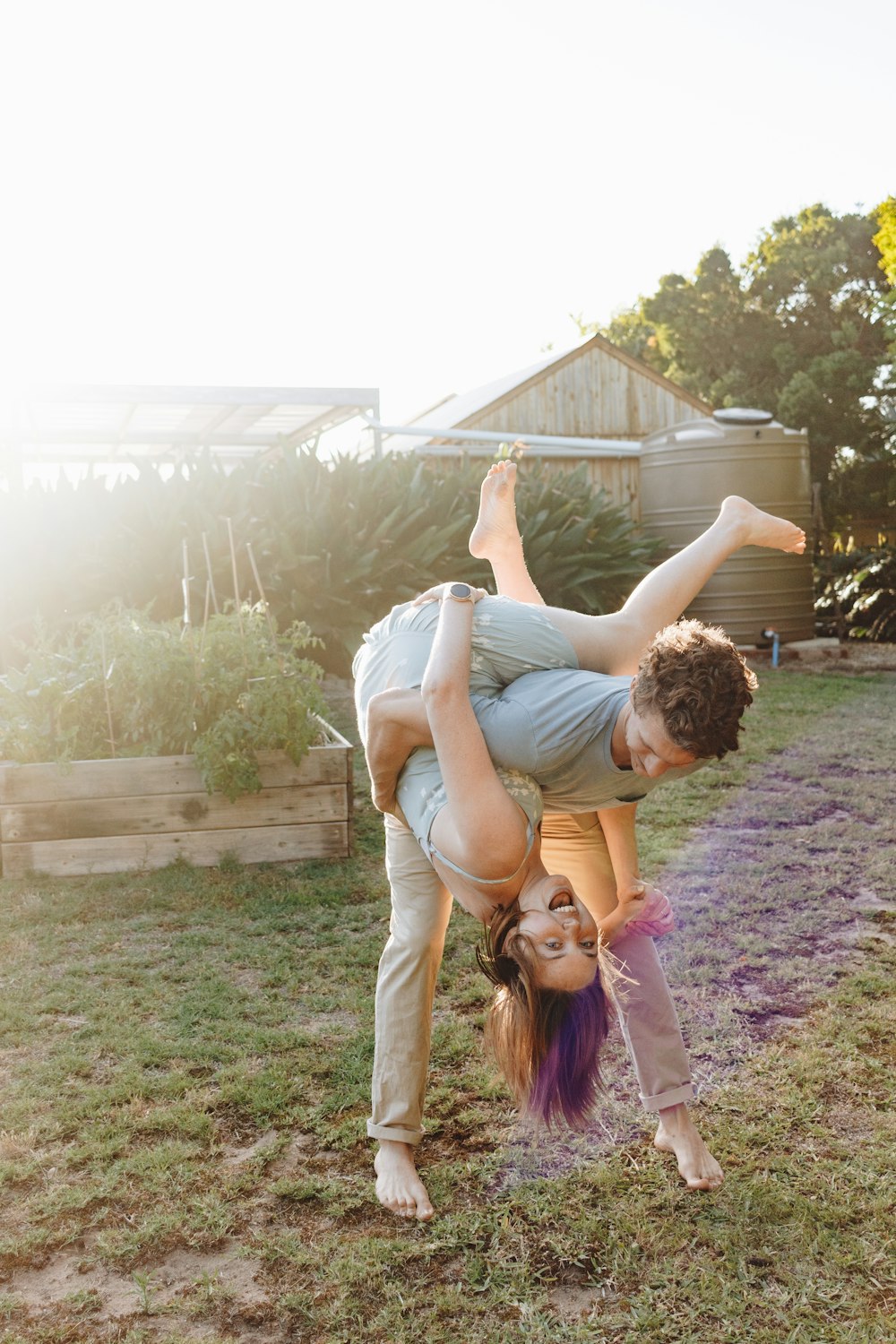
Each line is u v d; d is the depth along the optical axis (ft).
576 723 6.67
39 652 16.38
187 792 14.99
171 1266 7.10
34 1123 8.63
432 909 7.89
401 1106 7.91
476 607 7.48
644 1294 6.79
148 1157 8.19
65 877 14.66
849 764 21.01
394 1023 7.90
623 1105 9.01
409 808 7.08
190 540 28.45
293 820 15.37
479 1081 9.36
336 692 32.17
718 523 8.79
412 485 32.71
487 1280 6.93
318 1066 9.53
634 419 47.34
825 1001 10.78
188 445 45.62
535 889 6.54
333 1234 7.41
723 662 6.20
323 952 12.16
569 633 7.64
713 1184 7.84
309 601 29.45
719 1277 6.93
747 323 90.74
